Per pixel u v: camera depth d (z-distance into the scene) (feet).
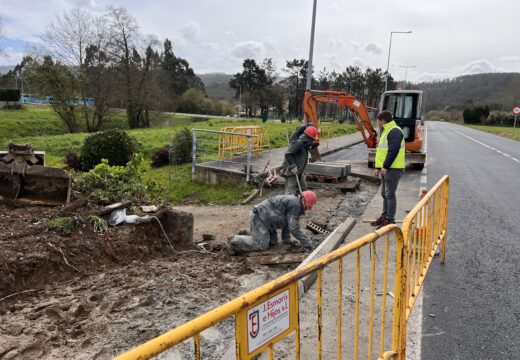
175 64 291.79
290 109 236.22
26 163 23.77
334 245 20.01
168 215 23.48
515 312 14.51
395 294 10.09
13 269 16.05
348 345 11.98
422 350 12.21
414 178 42.60
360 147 84.02
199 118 202.69
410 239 11.55
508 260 19.49
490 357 11.85
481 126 222.89
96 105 132.87
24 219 20.76
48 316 14.19
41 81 125.29
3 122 134.00
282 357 11.43
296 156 27.35
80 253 18.56
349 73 229.04
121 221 21.75
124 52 140.67
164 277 17.48
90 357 11.82
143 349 4.38
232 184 43.09
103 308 14.70
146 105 152.46
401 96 47.85
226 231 28.19
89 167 54.70
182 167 53.62
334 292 15.46
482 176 44.21
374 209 29.22
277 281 6.25
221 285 16.60
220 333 13.01
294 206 20.03
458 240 22.44
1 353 11.94
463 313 14.43
